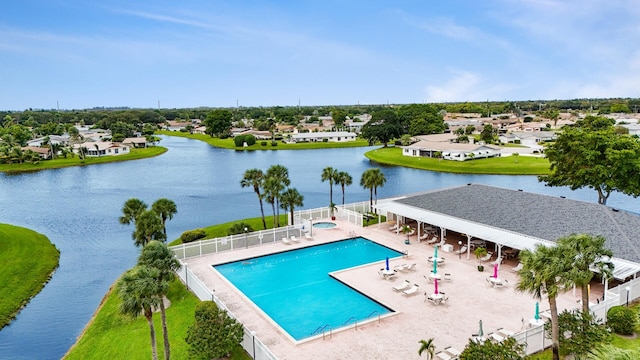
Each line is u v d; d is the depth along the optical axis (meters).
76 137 166.12
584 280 21.91
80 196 85.00
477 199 46.19
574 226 36.78
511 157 123.00
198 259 41.12
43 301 38.69
